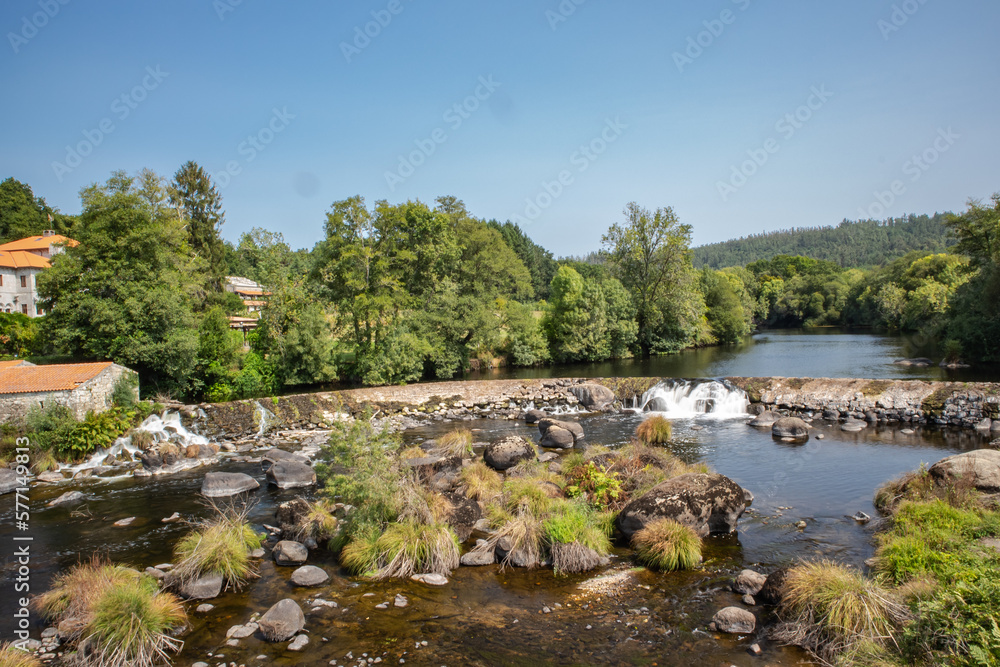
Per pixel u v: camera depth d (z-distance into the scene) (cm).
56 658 925
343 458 1408
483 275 6144
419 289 5188
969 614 767
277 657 920
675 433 2544
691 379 3200
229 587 1171
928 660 755
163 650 931
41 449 2184
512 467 1902
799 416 2752
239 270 8531
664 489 1375
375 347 4322
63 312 3102
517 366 5494
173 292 3400
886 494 1508
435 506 1383
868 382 2797
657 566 1211
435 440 2338
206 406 2753
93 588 1073
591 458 1794
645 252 6222
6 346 3638
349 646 950
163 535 1480
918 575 975
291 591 1151
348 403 3148
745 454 2144
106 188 3619
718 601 1064
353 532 1307
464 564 1252
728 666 860
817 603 934
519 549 1252
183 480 2003
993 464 1421
